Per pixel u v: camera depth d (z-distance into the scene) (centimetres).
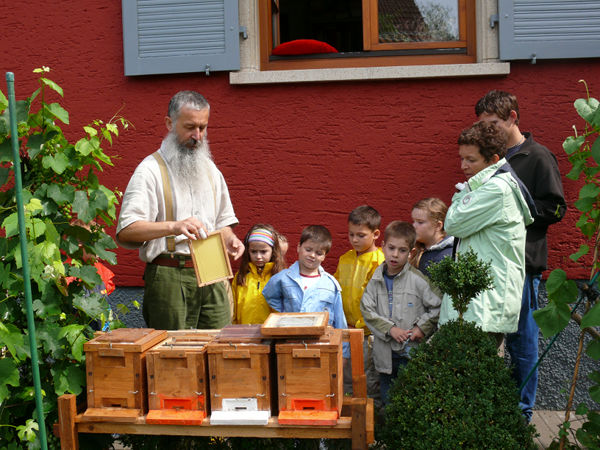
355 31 504
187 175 397
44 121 344
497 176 377
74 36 512
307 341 306
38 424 326
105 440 350
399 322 422
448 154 493
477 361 328
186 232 357
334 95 498
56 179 356
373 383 456
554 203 421
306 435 305
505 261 374
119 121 512
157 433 314
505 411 323
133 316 518
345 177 501
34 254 325
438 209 442
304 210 505
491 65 480
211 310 415
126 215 379
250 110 504
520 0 478
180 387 312
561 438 343
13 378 319
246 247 463
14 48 516
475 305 370
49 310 342
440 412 323
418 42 500
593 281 346
